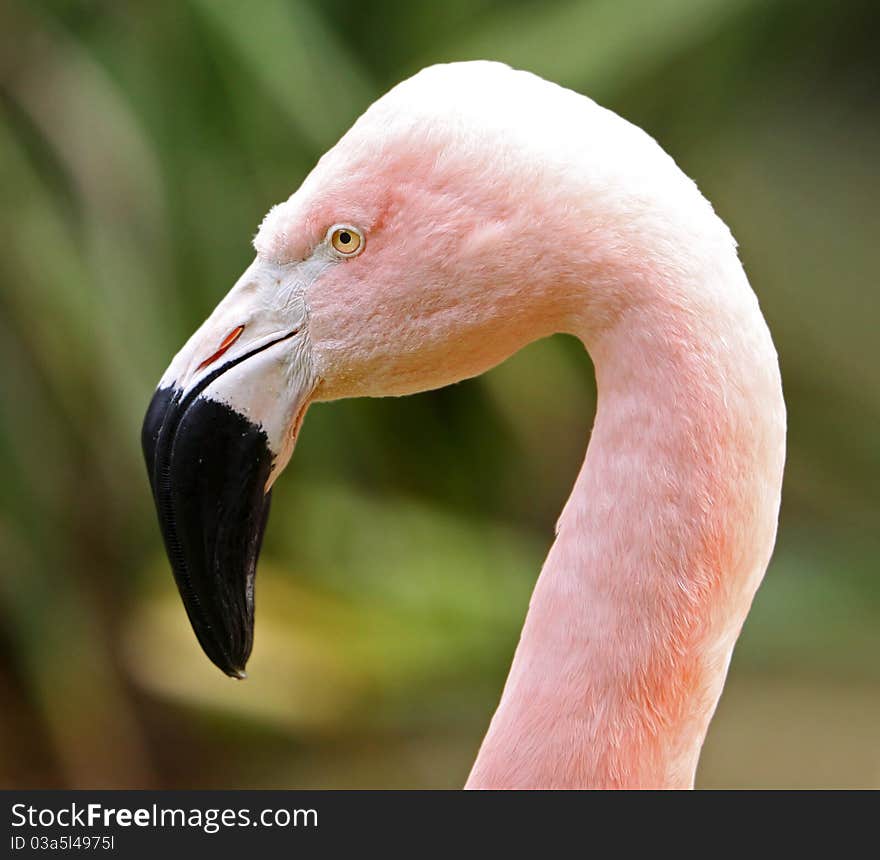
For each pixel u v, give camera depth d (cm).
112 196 546
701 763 564
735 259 198
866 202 793
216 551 221
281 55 552
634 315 195
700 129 723
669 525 194
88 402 566
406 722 576
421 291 204
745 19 681
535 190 196
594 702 199
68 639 564
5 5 554
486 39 610
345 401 620
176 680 558
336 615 579
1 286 559
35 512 565
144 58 579
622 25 607
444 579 593
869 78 891
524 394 620
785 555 680
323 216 208
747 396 194
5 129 557
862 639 620
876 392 736
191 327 589
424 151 201
